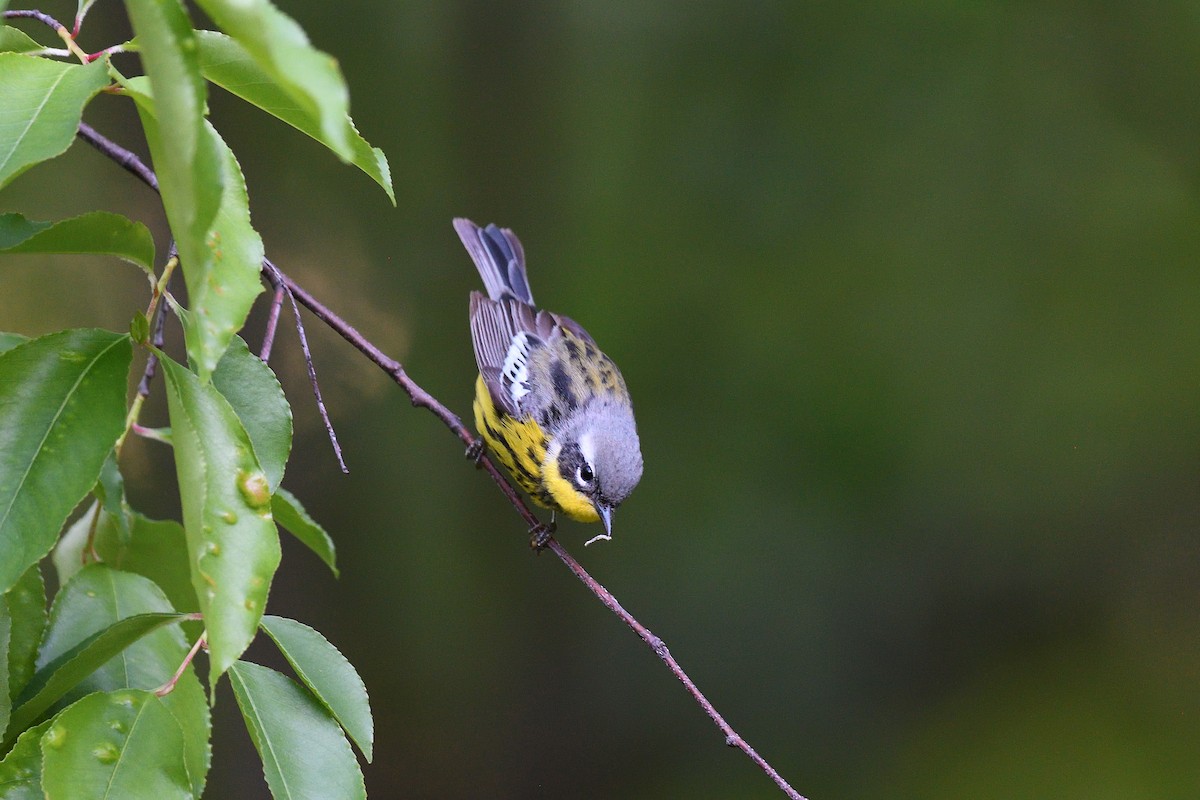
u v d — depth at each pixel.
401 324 12.84
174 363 3.51
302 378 12.62
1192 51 14.02
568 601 13.35
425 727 12.89
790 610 13.59
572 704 13.26
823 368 13.68
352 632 12.84
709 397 13.66
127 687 3.90
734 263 13.87
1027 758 13.15
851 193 13.95
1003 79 14.16
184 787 3.38
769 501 13.63
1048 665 13.71
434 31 13.23
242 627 3.27
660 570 13.50
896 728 13.41
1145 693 13.73
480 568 13.17
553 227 13.55
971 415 13.71
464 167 13.24
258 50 2.27
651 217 13.75
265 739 3.81
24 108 3.08
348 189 12.81
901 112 14.16
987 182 14.12
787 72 14.07
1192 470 13.63
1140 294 13.98
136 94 3.05
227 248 3.31
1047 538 13.88
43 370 3.43
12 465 3.29
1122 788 13.14
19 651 3.93
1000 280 13.95
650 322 13.56
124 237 3.59
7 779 3.37
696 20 14.00
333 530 12.84
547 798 12.96
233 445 3.42
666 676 13.29
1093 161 14.09
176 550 4.67
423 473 13.00
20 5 10.66
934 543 13.76
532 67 13.42
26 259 11.56
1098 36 14.14
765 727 13.45
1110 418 13.88
